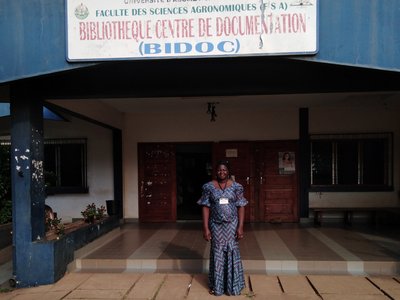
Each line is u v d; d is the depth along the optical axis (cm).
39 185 496
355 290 449
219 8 421
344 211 833
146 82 509
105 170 910
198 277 508
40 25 441
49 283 482
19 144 476
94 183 912
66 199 916
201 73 504
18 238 480
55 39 439
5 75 445
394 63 412
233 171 885
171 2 424
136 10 428
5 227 649
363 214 859
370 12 414
